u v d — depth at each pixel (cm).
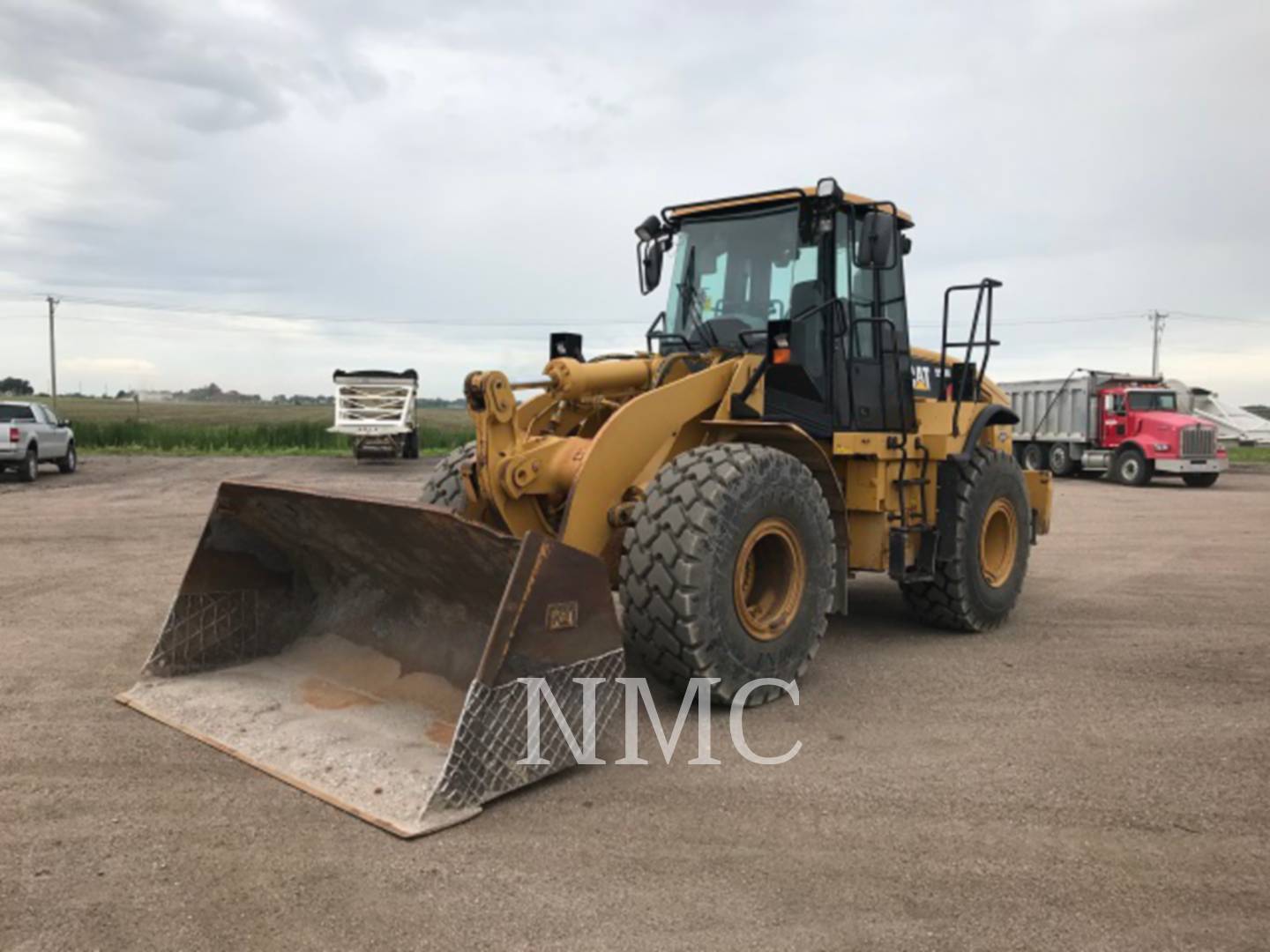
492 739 369
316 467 2542
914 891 307
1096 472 2595
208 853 327
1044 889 309
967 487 643
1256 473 2738
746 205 608
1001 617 684
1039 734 455
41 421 2112
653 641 459
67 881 309
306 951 271
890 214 583
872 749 433
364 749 401
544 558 384
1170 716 484
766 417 568
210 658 509
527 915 291
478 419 473
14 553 1012
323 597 531
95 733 441
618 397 552
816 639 519
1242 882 315
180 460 2822
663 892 305
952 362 757
